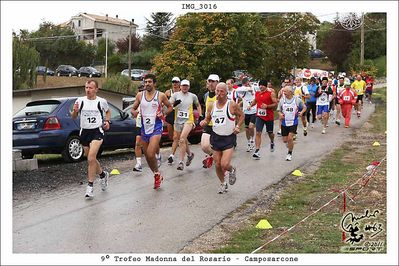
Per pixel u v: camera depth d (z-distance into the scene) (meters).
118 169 11.09
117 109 13.02
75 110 8.72
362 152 13.41
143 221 7.27
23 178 10.08
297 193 9.14
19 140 11.20
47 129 11.32
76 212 7.69
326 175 10.59
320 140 15.47
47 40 52.28
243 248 6.30
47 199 8.46
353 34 50.44
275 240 6.61
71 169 11.04
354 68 41.31
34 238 6.51
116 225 7.07
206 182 9.77
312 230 7.05
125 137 12.93
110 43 57.56
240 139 15.70
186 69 23.50
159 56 24.38
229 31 23.45
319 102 17.30
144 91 9.08
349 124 19.38
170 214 7.63
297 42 35.12
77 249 6.14
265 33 25.73
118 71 53.44
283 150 13.59
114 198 8.55
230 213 7.79
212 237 6.68
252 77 25.36
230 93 12.66
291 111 11.93
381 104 28.09
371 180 10.05
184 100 10.78
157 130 9.02
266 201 8.55
